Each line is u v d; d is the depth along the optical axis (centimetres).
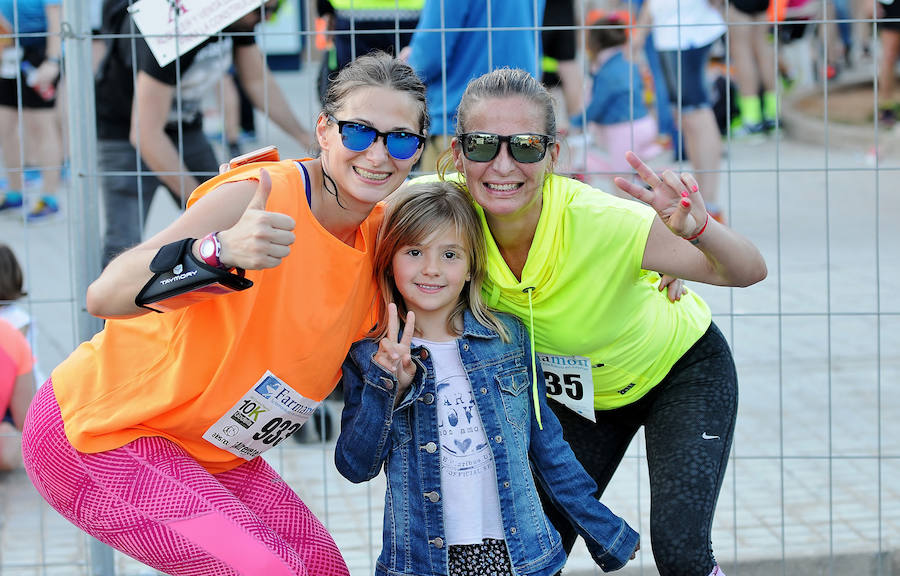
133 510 259
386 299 289
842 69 1284
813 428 493
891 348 596
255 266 227
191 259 232
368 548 389
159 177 514
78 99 351
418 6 576
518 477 283
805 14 1108
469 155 275
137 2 360
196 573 256
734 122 1138
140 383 265
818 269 734
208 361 262
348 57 573
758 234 828
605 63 785
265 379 266
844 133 1140
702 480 286
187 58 501
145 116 498
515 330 294
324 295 265
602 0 986
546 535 286
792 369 570
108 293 241
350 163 259
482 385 283
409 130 260
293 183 259
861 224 857
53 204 863
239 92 701
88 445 263
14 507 432
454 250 281
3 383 446
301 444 498
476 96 277
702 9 736
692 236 263
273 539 262
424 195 281
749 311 648
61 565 368
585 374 304
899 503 416
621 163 801
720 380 310
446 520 281
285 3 1195
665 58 754
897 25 1133
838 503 419
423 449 281
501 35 513
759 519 406
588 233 283
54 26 788
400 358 270
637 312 301
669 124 877
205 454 279
